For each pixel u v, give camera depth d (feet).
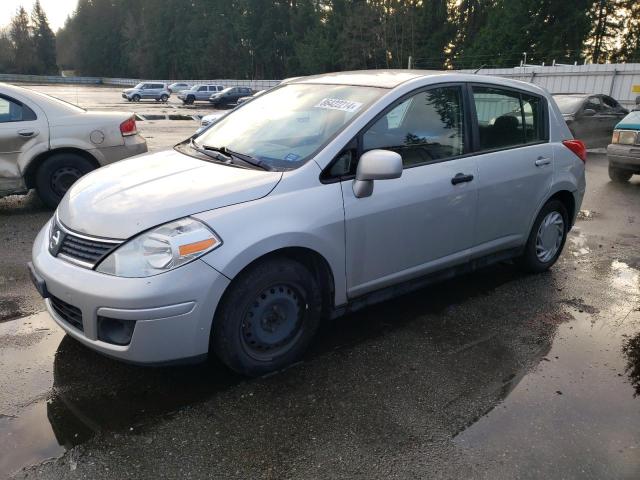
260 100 13.75
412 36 183.01
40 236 10.80
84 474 7.72
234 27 253.44
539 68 71.77
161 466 7.91
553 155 14.99
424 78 12.21
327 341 11.70
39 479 7.61
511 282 15.35
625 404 9.66
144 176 10.67
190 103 143.74
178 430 8.70
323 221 10.09
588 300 14.24
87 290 8.81
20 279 14.53
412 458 8.18
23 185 20.42
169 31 291.17
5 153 19.85
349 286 10.98
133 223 8.99
